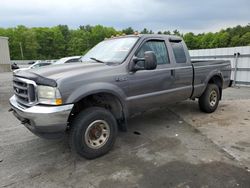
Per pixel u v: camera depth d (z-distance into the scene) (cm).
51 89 303
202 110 588
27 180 299
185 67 482
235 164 325
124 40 432
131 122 523
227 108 641
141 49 409
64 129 312
